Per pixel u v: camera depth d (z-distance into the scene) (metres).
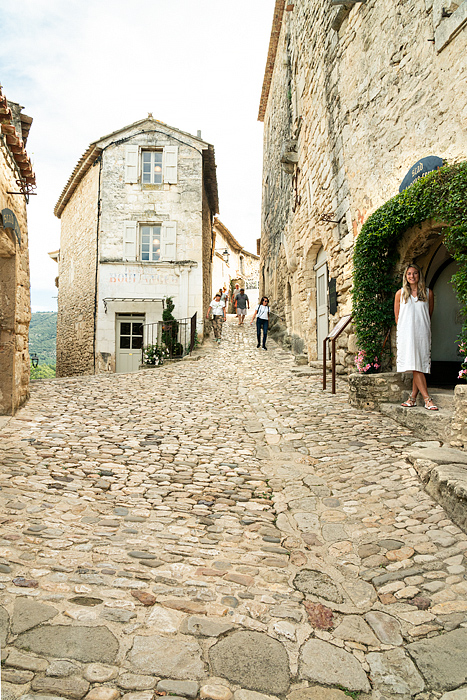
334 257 7.85
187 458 4.48
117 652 1.82
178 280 15.04
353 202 6.82
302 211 10.45
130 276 14.94
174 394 7.61
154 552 2.68
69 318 18.22
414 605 2.18
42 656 1.76
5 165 5.25
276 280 15.77
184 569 2.50
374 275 5.75
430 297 4.81
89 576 2.35
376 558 2.60
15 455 4.22
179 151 15.26
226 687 1.69
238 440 5.09
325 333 9.38
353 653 1.92
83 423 5.57
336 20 7.04
